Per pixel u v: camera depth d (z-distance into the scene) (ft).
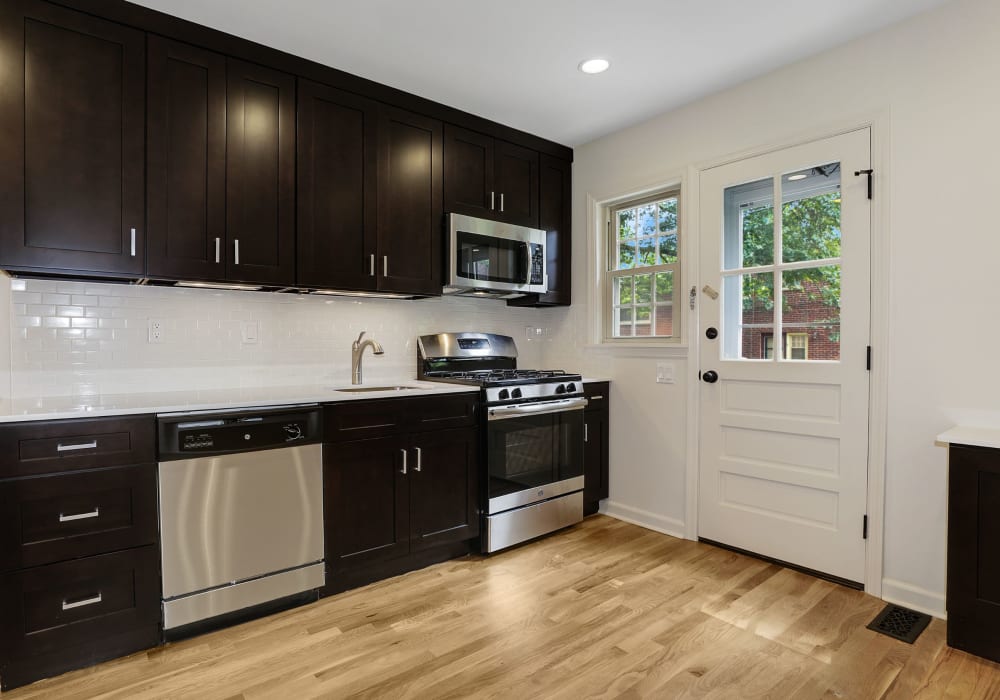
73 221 6.59
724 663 6.15
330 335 9.89
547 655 6.31
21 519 5.65
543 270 11.46
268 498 7.17
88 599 6.00
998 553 6.06
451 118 10.13
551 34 7.70
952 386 7.06
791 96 8.61
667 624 7.00
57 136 6.50
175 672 5.96
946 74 7.07
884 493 7.66
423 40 7.85
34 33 6.37
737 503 9.39
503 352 12.14
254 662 6.16
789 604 7.52
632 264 11.53
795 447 8.63
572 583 8.23
